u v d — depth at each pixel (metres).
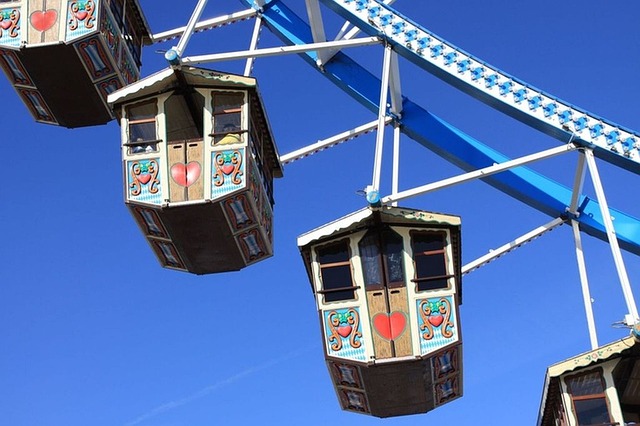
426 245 19.28
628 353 18.09
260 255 21.50
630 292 18.38
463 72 21.03
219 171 20.08
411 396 19.66
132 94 20.64
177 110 20.83
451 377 19.38
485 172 19.80
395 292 19.00
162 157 20.31
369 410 20.12
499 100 20.77
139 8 24.11
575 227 22.02
